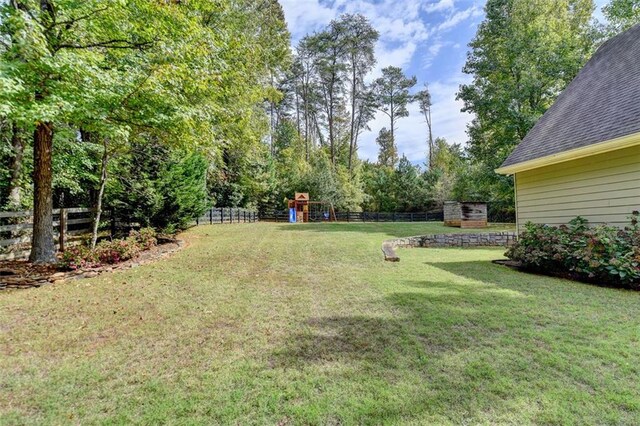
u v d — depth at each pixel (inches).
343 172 1060.5
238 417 68.6
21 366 90.0
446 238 390.9
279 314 130.3
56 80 201.2
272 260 250.4
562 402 71.9
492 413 68.7
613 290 164.6
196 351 98.7
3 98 173.5
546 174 257.6
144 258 248.4
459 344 101.0
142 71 225.8
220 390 78.3
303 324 119.4
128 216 328.2
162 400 74.5
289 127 1200.8
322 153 1119.0
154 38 248.2
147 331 114.0
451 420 66.7
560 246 198.8
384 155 1540.4
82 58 200.5
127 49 249.9
